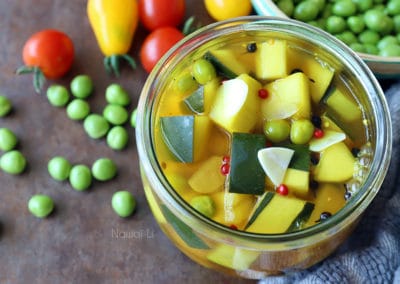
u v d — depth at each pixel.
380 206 0.28
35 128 0.33
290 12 0.34
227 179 0.25
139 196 0.32
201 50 0.26
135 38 0.34
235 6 0.33
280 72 0.26
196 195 0.25
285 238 0.23
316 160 0.25
